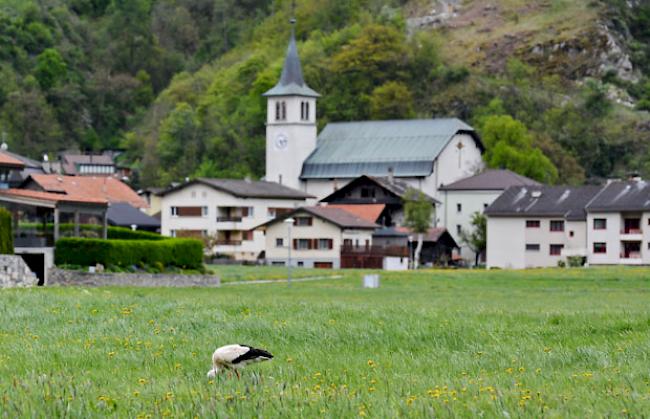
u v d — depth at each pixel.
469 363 34.88
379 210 193.12
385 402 26.92
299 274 133.50
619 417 25.09
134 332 42.06
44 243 99.88
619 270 139.38
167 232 190.12
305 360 35.41
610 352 36.62
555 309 59.97
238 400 26.83
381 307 54.97
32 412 25.84
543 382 30.67
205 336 41.16
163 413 25.98
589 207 169.38
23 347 37.78
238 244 188.75
